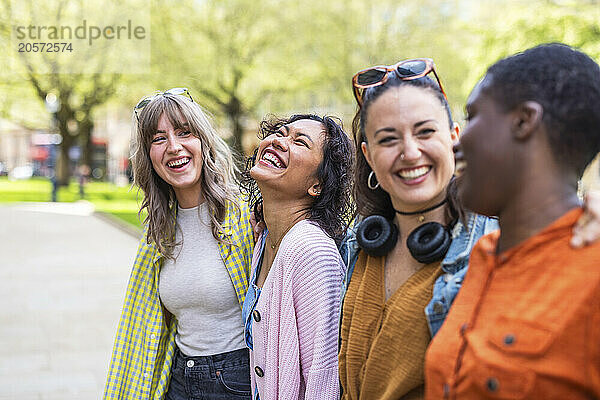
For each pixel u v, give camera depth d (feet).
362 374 5.88
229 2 70.64
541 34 46.21
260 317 7.43
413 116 5.36
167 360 9.03
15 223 62.95
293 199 7.57
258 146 8.46
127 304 9.12
